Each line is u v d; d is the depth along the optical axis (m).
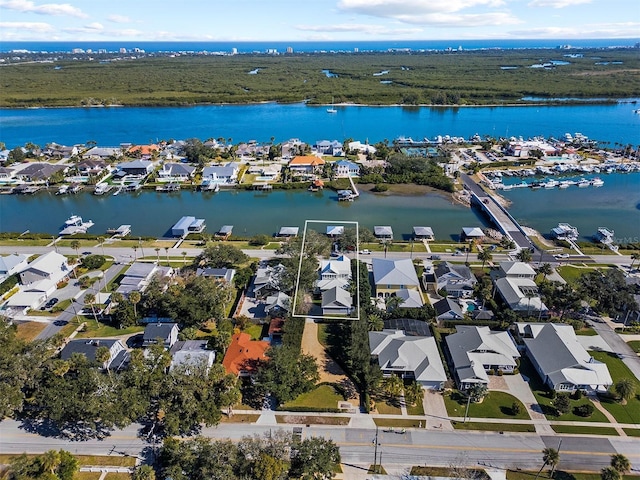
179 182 192.88
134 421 73.12
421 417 74.56
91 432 71.38
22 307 100.44
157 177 197.12
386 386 76.38
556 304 99.19
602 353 88.75
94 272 118.50
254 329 96.44
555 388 79.44
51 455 60.72
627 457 67.56
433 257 127.44
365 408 75.94
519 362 87.19
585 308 101.44
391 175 195.62
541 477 64.50
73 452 67.69
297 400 77.94
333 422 73.50
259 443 64.25
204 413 68.25
